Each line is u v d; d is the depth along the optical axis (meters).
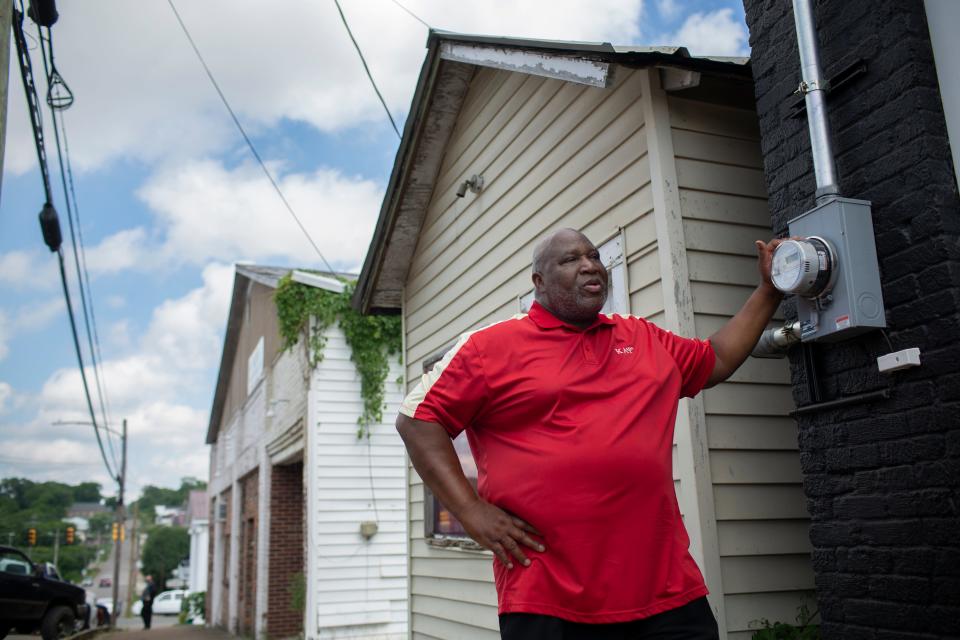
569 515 2.10
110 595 76.69
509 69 5.17
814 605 3.72
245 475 16.97
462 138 6.77
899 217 2.60
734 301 3.96
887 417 2.60
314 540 10.47
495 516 2.14
